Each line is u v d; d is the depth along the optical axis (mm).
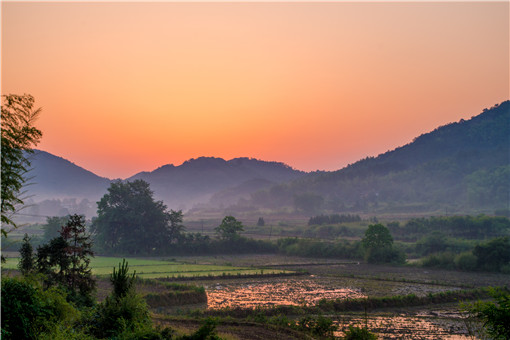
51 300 20375
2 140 15336
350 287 68938
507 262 91125
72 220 38531
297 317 46031
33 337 17062
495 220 164250
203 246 137125
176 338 19828
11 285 17859
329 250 123875
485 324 17141
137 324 21719
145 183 145250
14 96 15758
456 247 120750
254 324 39844
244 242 140375
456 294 59000
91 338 20156
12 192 16078
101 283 64875
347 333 31188
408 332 39562
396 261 105625
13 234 162750
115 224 136500
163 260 114188
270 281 75312
